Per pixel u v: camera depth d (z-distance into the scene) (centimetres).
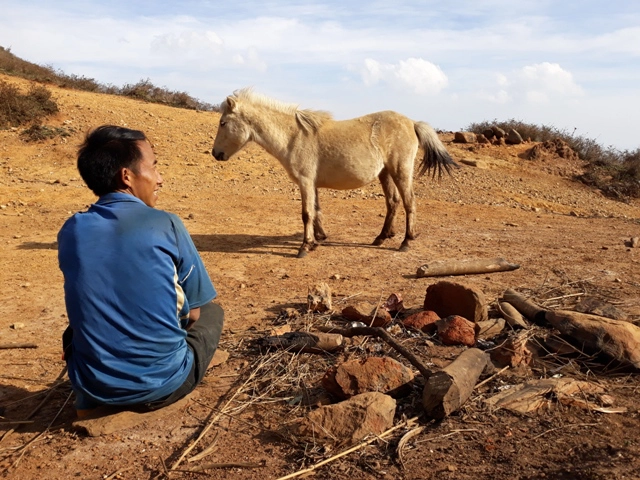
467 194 1423
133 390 335
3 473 311
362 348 443
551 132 2223
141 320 323
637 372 397
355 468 299
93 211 331
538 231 972
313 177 820
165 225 330
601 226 1040
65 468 314
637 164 1944
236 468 306
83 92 2106
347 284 658
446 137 2203
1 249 830
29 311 590
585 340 418
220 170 1471
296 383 397
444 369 353
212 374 421
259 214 1095
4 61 2478
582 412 347
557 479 276
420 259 774
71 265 323
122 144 330
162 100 2409
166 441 337
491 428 332
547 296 573
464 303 486
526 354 419
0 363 462
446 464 298
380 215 1103
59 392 408
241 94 832
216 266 751
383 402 334
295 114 814
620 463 283
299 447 323
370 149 812
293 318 530
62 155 1459
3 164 1385
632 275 656
